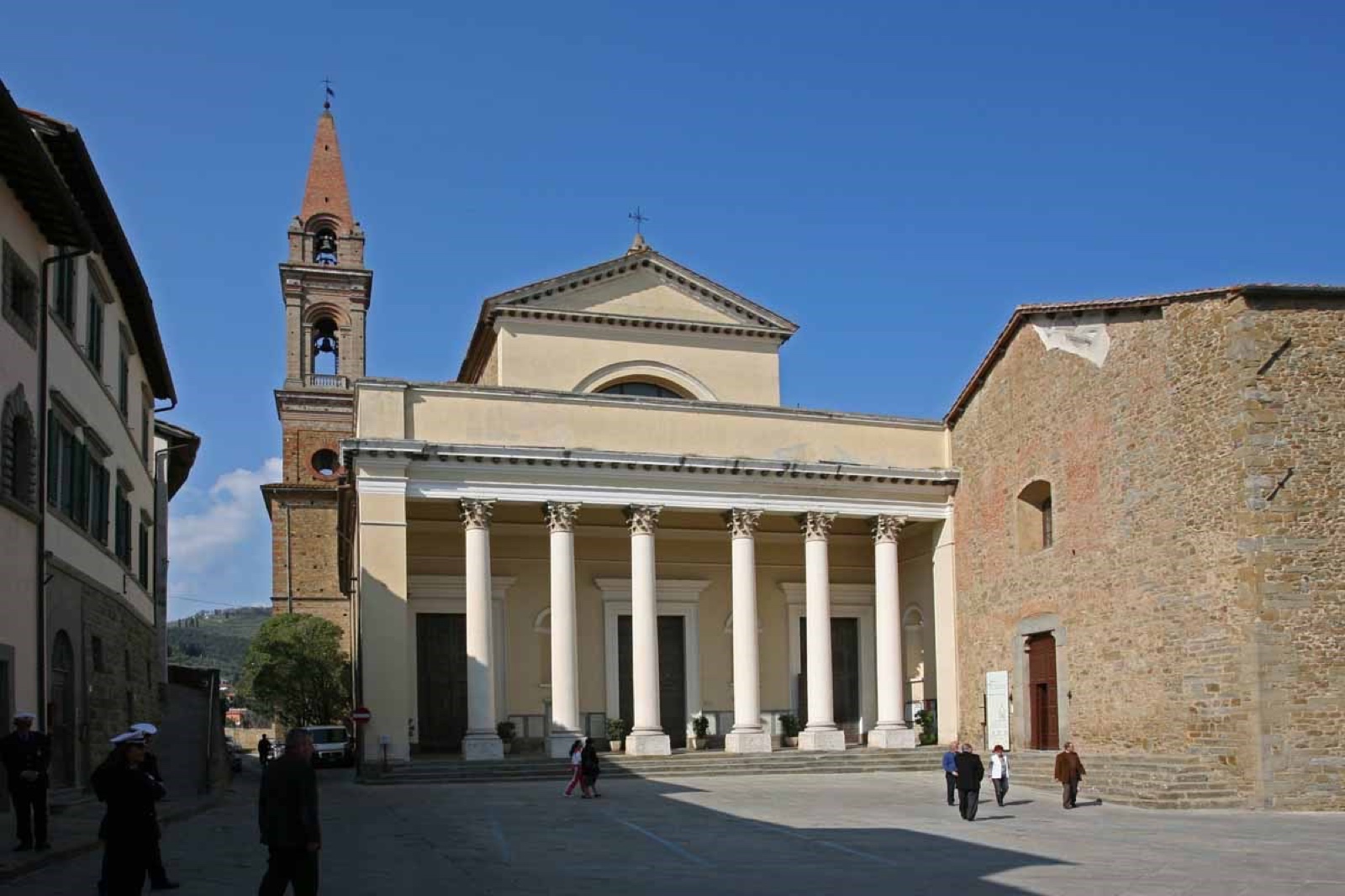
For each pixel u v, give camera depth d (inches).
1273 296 1016.9
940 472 1493.6
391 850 709.3
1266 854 676.1
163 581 1469.0
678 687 1582.2
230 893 534.0
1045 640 1293.1
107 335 1059.9
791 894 541.6
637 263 1579.7
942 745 1466.5
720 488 1440.7
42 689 796.6
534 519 1529.3
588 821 868.6
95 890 506.3
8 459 748.6
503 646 1505.9
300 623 2421.3
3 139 695.7
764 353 1628.9
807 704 1581.0
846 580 1659.7
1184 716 1048.2
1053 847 711.7
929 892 544.4
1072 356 1241.4
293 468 2711.6
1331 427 1008.9
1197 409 1054.4
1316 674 972.6
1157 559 1095.6
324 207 2891.2
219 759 1214.9
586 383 1544.0
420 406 1348.4
